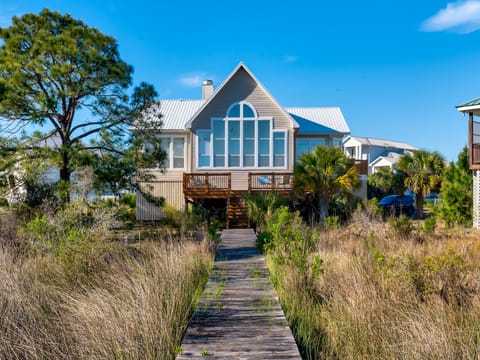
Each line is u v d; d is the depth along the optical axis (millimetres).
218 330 4285
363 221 11773
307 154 16719
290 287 5938
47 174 13484
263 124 19297
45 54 12031
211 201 19594
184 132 20172
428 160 21391
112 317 4465
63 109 13141
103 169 12531
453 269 6004
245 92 19297
